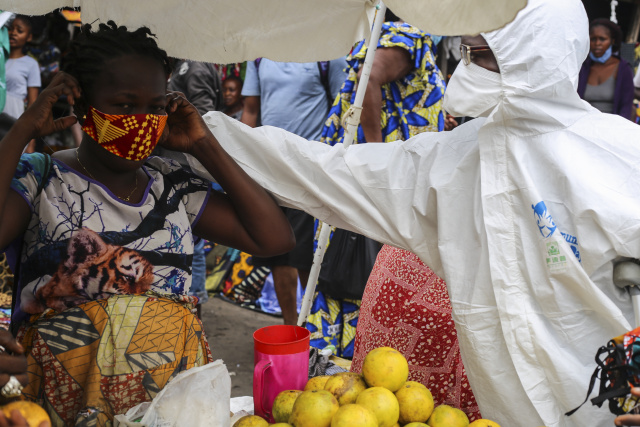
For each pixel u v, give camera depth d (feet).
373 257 10.59
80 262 5.14
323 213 6.75
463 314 5.85
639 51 21.22
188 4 6.48
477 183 5.91
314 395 5.20
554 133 5.56
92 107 5.16
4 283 9.55
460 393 6.86
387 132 10.94
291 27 6.64
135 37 5.27
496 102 5.75
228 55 6.95
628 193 5.28
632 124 5.57
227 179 6.14
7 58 16.57
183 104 6.02
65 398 5.03
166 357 5.22
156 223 5.51
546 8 5.40
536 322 5.54
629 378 4.60
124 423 4.73
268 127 6.74
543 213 5.38
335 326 11.31
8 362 4.40
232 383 11.85
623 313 5.52
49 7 6.51
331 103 13.43
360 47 10.68
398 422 5.49
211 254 18.15
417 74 10.75
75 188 5.26
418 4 5.14
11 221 5.03
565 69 5.40
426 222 6.26
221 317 15.55
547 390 5.57
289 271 12.40
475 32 5.09
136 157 5.26
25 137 5.02
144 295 5.32
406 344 6.96
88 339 5.06
